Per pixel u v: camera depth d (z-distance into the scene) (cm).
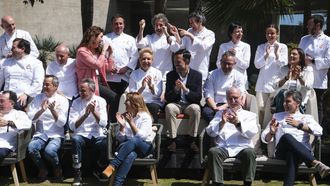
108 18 1393
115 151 708
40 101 743
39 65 779
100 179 739
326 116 848
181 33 816
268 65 809
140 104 698
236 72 766
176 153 750
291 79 758
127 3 1434
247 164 662
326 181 743
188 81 758
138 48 834
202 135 685
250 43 1201
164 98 768
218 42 1244
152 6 1448
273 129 686
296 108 697
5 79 776
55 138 730
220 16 1000
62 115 734
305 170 672
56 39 1353
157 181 733
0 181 737
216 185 662
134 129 685
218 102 763
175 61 759
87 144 729
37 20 1345
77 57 764
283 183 707
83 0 998
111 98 789
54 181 734
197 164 747
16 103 743
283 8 988
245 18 988
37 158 724
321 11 1238
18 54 769
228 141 693
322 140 826
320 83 807
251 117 695
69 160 754
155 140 691
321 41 813
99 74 784
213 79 769
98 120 719
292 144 667
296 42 1233
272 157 698
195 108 735
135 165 706
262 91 813
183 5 1403
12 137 709
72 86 777
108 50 802
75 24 1365
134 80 781
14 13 1336
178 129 748
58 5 1352
